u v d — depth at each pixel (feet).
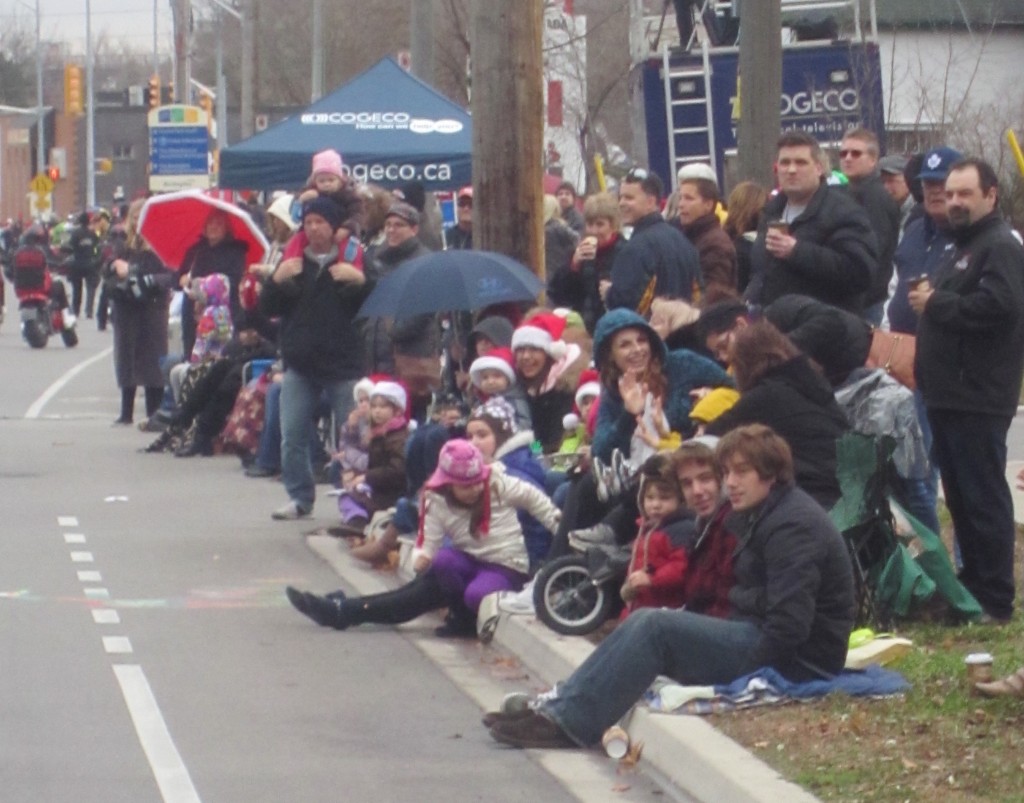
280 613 40.47
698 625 29.43
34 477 62.08
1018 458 64.28
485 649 37.42
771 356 34.22
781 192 39.55
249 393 64.23
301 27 221.46
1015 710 28.60
